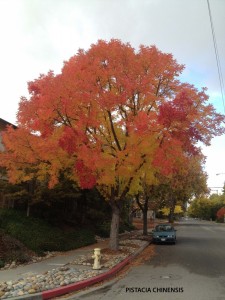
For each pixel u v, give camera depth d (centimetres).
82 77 1619
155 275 1373
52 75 1702
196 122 1736
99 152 1645
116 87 1719
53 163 1730
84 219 3006
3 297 945
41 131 1608
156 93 1823
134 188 2116
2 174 2166
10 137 1717
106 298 1012
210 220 12344
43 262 1548
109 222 3484
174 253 2147
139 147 1630
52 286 1085
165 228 2917
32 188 2230
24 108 1700
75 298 1021
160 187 3581
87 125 1633
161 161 1594
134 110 1770
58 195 2197
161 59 1764
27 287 1047
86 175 1650
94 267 1389
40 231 2039
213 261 1778
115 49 1711
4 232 1786
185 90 1730
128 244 2497
